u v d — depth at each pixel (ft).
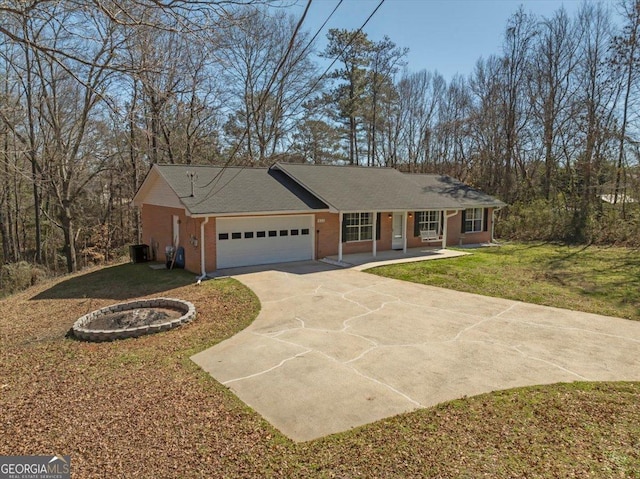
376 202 52.29
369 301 32.73
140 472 12.15
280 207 45.83
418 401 16.70
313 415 15.61
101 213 91.09
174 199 47.14
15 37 13.89
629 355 21.71
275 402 16.71
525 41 83.51
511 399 16.72
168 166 50.44
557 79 79.77
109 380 19.19
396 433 14.21
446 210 59.00
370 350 22.48
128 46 17.38
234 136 87.76
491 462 12.44
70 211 68.64
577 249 61.05
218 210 41.55
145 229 58.49
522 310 30.35
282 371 19.84
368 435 14.12
